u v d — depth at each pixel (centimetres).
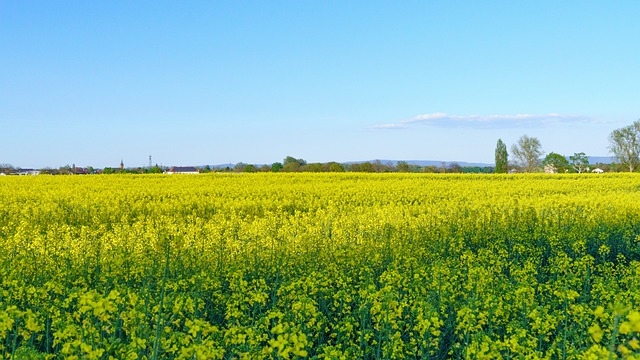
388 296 697
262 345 691
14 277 866
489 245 1561
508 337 746
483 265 1161
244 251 1306
